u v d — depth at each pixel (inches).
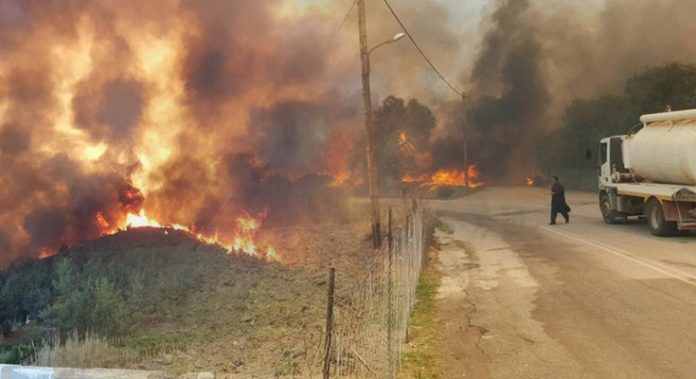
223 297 522.0
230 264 687.7
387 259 294.2
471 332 354.9
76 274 646.5
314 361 279.0
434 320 387.9
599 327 347.9
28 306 549.6
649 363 283.1
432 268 589.6
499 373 280.7
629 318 362.6
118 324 432.1
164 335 417.1
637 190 792.3
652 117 783.1
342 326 212.1
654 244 663.8
